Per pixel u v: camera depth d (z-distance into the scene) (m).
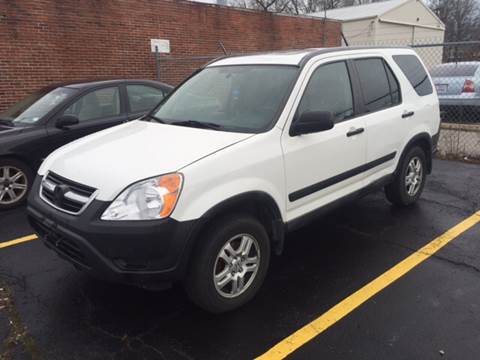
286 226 3.57
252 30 16.12
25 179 5.81
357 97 4.26
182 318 3.23
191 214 2.84
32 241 4.70
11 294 3.61
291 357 2.79
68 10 11.30
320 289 3.59
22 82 10.83
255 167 3.20
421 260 4.05
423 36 33.09
